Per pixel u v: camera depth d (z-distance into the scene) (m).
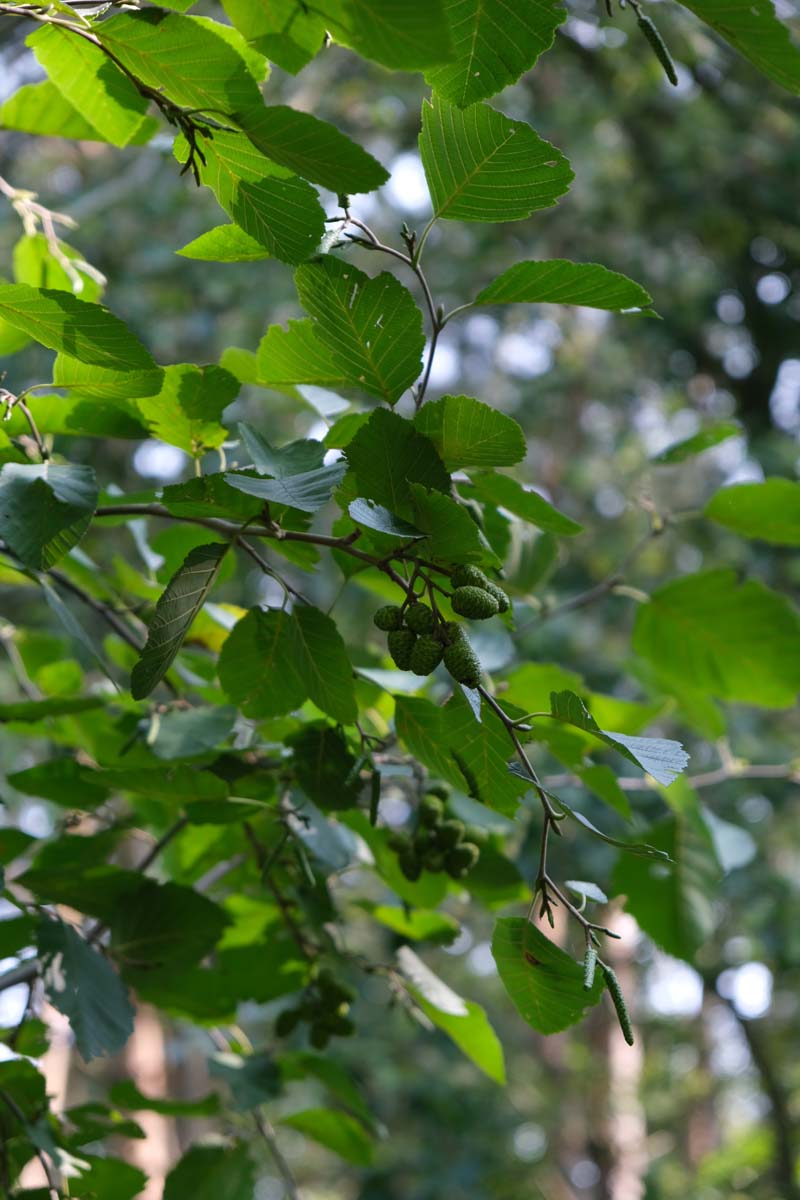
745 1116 11.03
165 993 1.98
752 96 5.67
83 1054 1.78
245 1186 2.01
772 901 5.59
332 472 1.61
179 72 1.54
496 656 2.06
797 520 2.09
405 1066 6.36
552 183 1.61
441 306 1.63
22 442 1.74
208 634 2.04
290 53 1.52
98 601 2.11
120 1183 1.93
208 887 2.07
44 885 1.90
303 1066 2.03
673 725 5.11
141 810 2.05
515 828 2.10
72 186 6.32
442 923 2.05
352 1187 8.38
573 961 1.58
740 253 6.61
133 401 1.79
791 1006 7.34
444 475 1.60
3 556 1.83
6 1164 1.88
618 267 6.47
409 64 1.49
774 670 2.16
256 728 1.91
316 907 1.95
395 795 1.99
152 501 1.75
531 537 2.06
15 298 1.58
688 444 2.06
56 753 2.15
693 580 2.13
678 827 2.14
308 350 1.70
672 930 2.14
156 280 5.80
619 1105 7.79
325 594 5.56
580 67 5.73
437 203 1.63
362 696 1.95
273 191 1.58
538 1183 7.02
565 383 7.09
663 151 6.07
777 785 5.45
